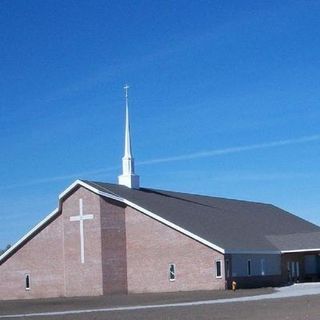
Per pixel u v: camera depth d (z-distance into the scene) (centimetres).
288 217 8500
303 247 6794
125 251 6359
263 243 6756
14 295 6762
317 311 3547
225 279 5900
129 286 6316
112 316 3819
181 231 6122
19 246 6781
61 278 6538
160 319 3459
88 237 6419
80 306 4944
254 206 8438
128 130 7000
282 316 3328
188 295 5512
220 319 3300
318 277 7375
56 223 6612
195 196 7719
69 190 6512
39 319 3853
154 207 6488
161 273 6191
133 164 7006
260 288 6156
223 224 6844
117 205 6412
